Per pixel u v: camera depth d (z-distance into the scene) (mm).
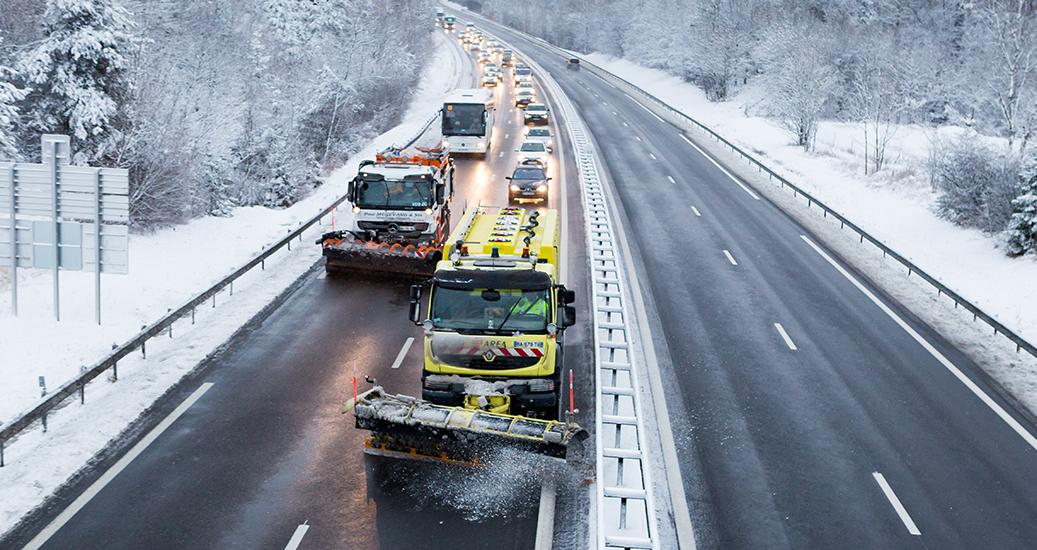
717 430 14570
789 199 35938
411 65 74625
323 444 13375
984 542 11508
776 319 20578
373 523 11211
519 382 13078
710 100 78250
